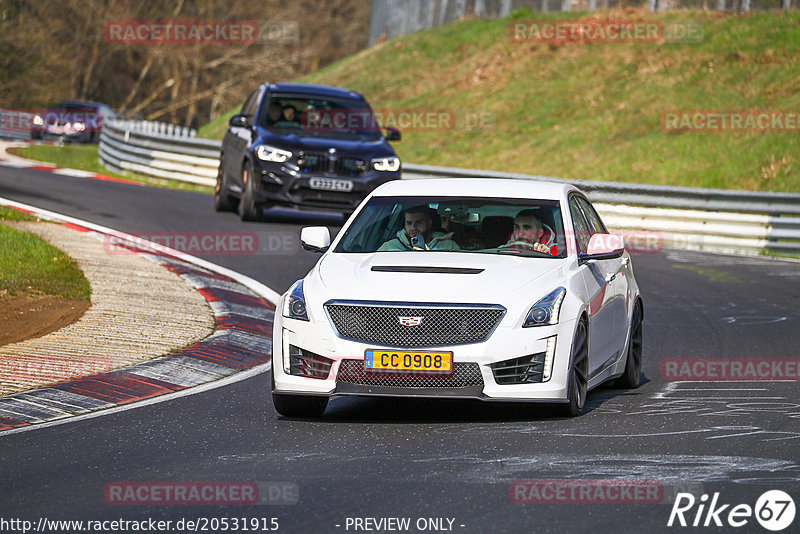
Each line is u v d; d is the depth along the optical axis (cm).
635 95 11544
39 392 3119
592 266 3102
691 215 7656
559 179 8250
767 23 11981
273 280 5300
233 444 2567
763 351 4050
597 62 12619
